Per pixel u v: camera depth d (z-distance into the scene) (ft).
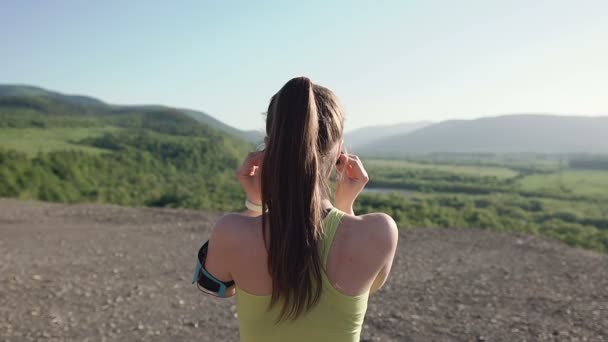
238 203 136.56
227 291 3.84
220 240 3.68
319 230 3.45
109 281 21.70
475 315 16.94
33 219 39.68
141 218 41.34
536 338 14.69
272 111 3.67
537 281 22.11
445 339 14.61
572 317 16.71
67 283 21.08
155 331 15.46
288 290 3.39
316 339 3.50
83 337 14.82
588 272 23.95
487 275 23.27
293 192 3.39
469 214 132.67
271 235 3.44
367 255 3.55
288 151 3.41
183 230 36.29
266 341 3.61
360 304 3.59
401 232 35.19
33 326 15.62
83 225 37.83
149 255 27.73
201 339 14.82
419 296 19.47
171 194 151.94
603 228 223.71
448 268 24.81
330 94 3.72
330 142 3.61
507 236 33.78
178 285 21.24
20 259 25.82
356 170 3.92
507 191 382.01
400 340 14.53
